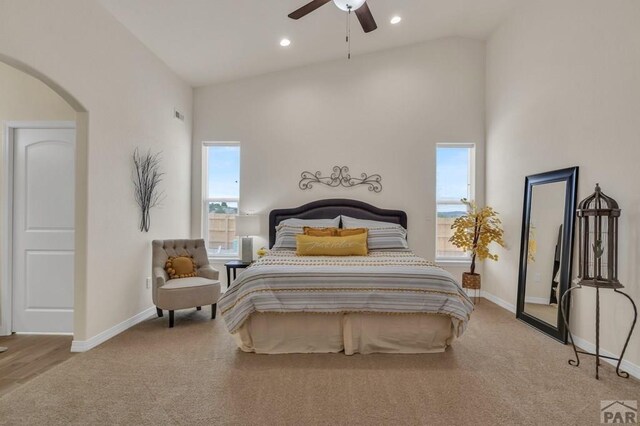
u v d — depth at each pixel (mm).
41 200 3227
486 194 4770
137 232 3605
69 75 2650
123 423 1816
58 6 2545
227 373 2391
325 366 2512
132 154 3518
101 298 3018
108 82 3123
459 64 4840
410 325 2758
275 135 4945
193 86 4949
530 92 3732
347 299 2666
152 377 2328
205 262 4051
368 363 2568
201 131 4973
